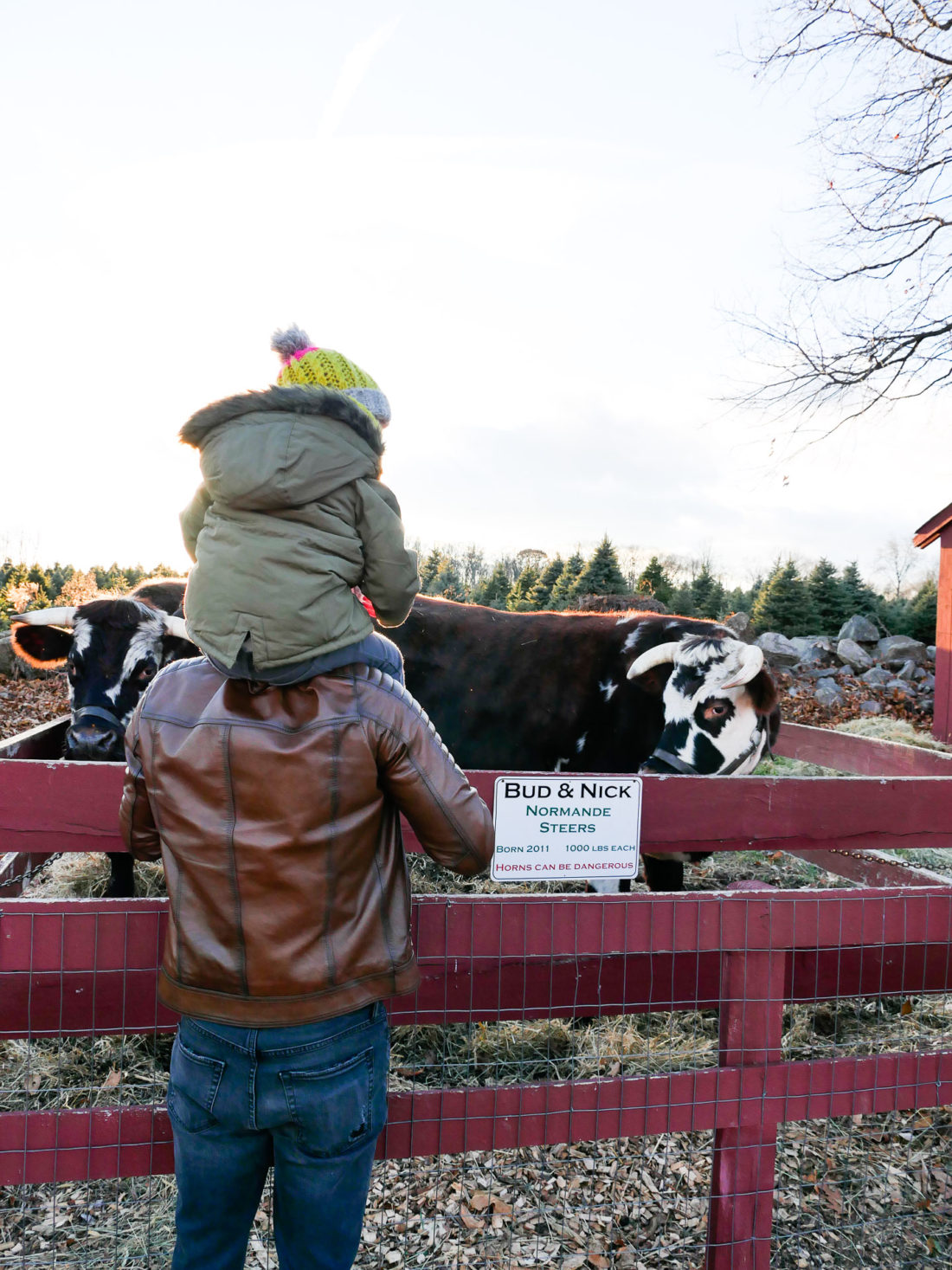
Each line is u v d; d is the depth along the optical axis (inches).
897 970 98.7
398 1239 88.4
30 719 401.4
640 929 70.4
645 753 154.6
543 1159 101.7
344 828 49.4
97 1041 121.6
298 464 45.6
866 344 427.2
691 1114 72.2
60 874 171.6
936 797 96.3
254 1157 52.5
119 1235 88.1
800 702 521.3
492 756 157.3
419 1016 83.3
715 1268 75.4
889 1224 95.0
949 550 446.9
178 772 49.5
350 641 48.9
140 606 143.4
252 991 48.7
